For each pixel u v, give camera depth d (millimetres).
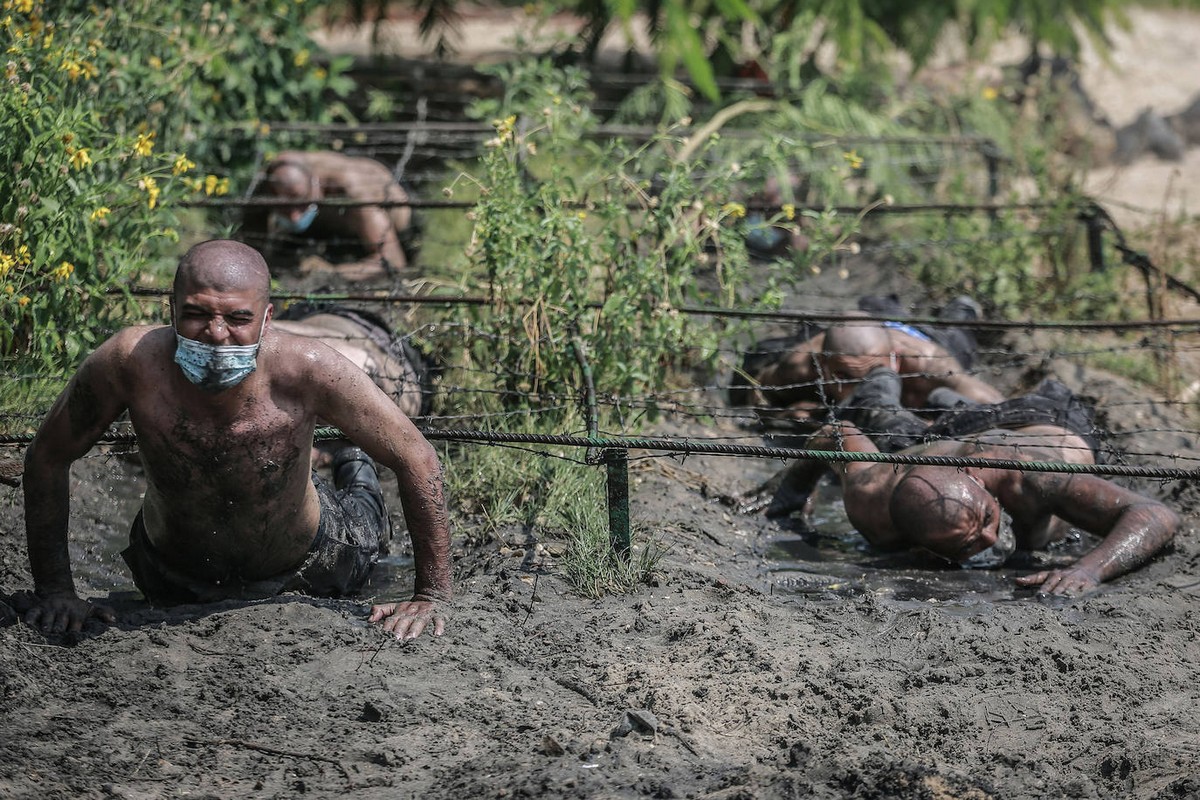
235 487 7426
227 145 16188
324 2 20547
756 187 14906
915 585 9328
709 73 18094
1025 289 15609
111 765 6137
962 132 20531
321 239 15414
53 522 7504
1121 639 8062
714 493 10914
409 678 7156
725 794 5980
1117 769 6379
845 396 12180
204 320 6734
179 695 6832
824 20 22594
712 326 12625
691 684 7195
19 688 6691
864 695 7133
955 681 7414
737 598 8625
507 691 7113
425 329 11945
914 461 8797
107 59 12320
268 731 6570
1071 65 24266
